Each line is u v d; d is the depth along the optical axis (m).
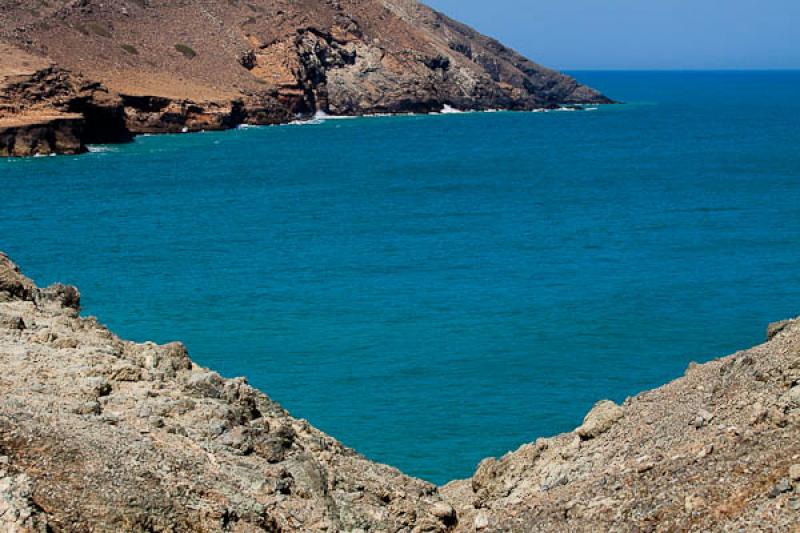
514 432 38.69
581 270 67.69
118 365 22.38
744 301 58.75
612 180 122.31
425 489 24.58
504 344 50.12
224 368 46.12
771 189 110.94
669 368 46.47
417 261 71.25
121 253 73.19
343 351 48.84
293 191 111.88
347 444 37.41
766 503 15.90
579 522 18.97
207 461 19.52
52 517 15.49
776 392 20.16
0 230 82.25
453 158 149.25
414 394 42.81
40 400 19.27
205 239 79.88
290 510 19.28
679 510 17.30
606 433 24.62
